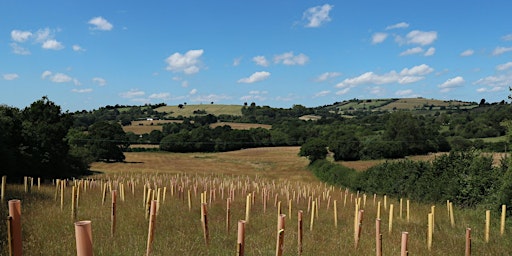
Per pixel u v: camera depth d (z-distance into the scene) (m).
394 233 14.11
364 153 73.62
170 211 15.91
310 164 73.06
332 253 10.24
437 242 12.95
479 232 15.33
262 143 105.62
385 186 32.56
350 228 14.65
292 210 19.77
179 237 10.70
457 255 11.26
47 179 39.75
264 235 11.96
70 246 8.84
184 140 103.00
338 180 45.06
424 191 27.48
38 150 38.94
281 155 92.00
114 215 10.54
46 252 8.30
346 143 73.50
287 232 12.34
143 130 121.44
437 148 75.31
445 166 27.98
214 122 135.50
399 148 73.38
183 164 81.88
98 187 27.81
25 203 15.27
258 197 25.92
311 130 104.94
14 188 21.69
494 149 59.84
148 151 103.69
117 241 9.75
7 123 35.09
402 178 31.20
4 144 32.31
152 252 8.72
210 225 13.22
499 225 16.84
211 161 87.38
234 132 105.00
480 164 23.94
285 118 138.25
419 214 20.62
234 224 13.70
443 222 18.09
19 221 4.47
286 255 9.48
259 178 55.56
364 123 108.69
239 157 92.19
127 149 102.31
